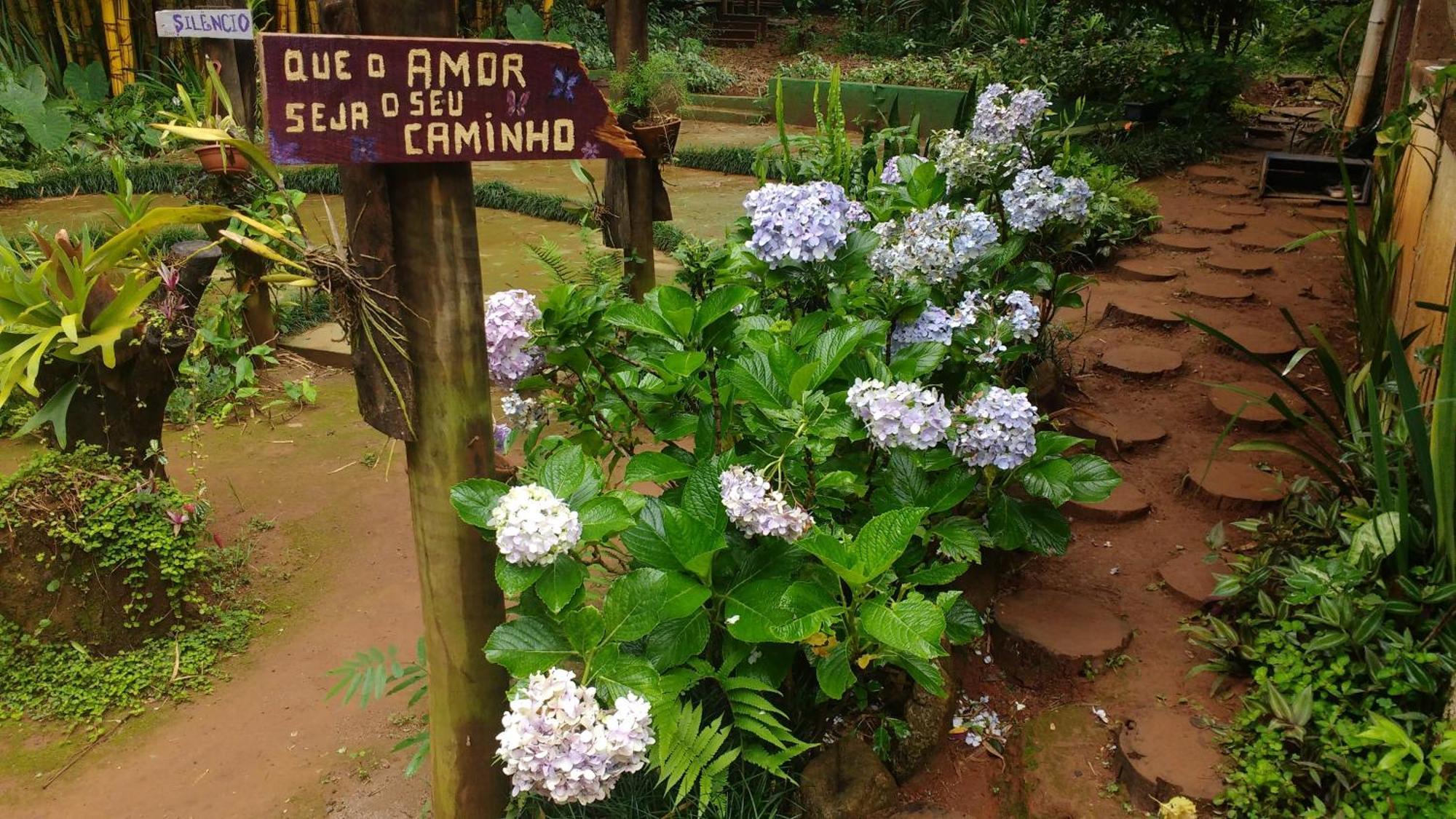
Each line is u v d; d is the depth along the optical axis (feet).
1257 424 11.55
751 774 7.40
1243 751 7.18
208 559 10.78
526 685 6.80
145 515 10.14
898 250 9.12
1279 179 21.53
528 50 5.89
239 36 16.20
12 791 8.56
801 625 6.45
